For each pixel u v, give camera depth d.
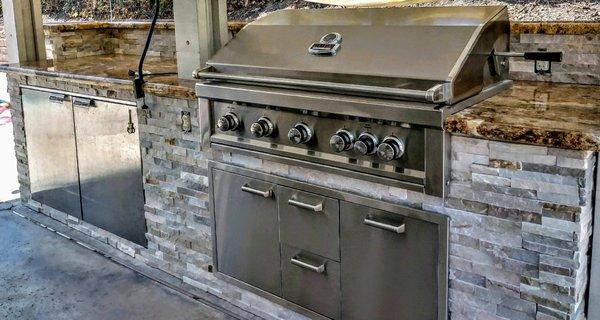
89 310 2.89
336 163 2.25
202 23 2.88
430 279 2.12
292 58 2.38
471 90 2.09
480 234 1.98
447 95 1.93
